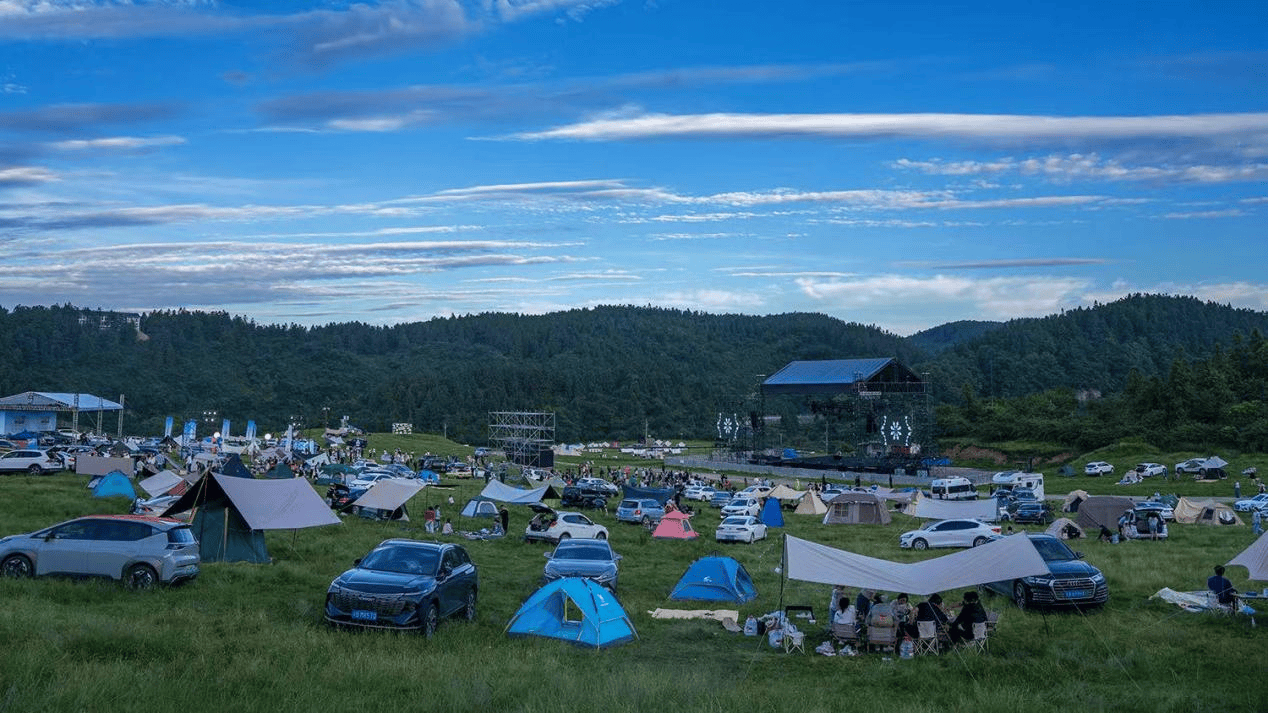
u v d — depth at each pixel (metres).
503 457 127.12
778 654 18.41
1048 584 21.78
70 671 12.19
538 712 12.16
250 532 26.62
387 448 128.50
